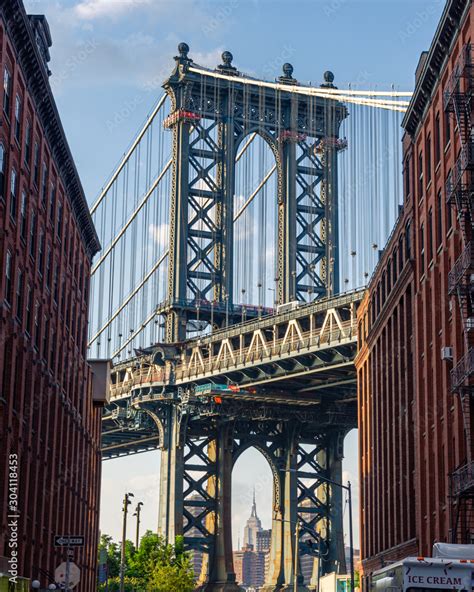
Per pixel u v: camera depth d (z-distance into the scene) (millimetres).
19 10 51250
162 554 142875
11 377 53719
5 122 52188
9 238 53781
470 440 51250
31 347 60781
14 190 55438
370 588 39875
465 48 52406
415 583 32062
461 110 52094
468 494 50969
